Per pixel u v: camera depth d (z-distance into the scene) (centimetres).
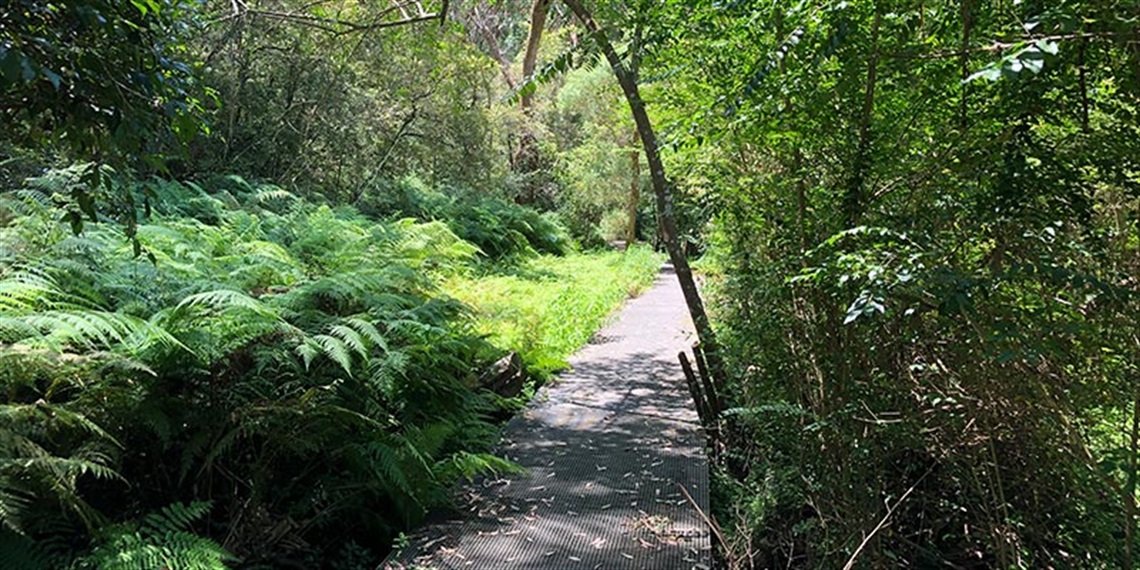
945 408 272
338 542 367
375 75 1152
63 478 271
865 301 215
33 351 278
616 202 2116
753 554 338
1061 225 225
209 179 898
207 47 882
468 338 520
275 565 339
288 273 475
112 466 321
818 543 336
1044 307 225
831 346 317
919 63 286
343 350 360
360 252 564
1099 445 251
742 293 449
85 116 192
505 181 1717
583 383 645
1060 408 232
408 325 448
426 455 378
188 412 344
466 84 1195
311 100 1041
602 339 876
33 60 163
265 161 1013
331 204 1077
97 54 186
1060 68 228
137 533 273
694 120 409
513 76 1781
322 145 1097
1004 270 214
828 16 288
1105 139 231
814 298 328
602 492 381
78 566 267
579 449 454
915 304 247
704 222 598
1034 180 232
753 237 429
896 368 296
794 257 341
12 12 170
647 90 573
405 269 545
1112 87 240
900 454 339
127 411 314
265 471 355
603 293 1145
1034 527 282
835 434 316
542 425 509
